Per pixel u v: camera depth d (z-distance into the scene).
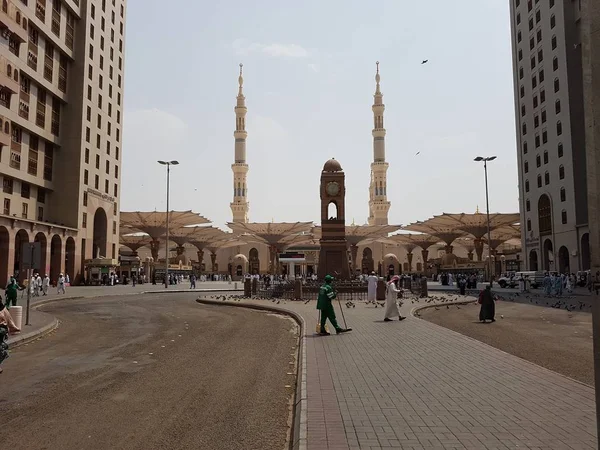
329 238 36.22
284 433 5.86
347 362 9.49
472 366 9.09
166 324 17.70
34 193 49.47
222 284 64.69
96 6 58.22
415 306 23.48
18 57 43.53
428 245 104.06
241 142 137.75
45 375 9.02
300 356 10.34
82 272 53.69
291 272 71.44
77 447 5.37
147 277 67.31
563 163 52.91
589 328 16.27
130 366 9.86
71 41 53.78
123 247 108.31
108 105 61.69
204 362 10.34
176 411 6.72
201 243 104.00
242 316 20.84
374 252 121.12
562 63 53.22
